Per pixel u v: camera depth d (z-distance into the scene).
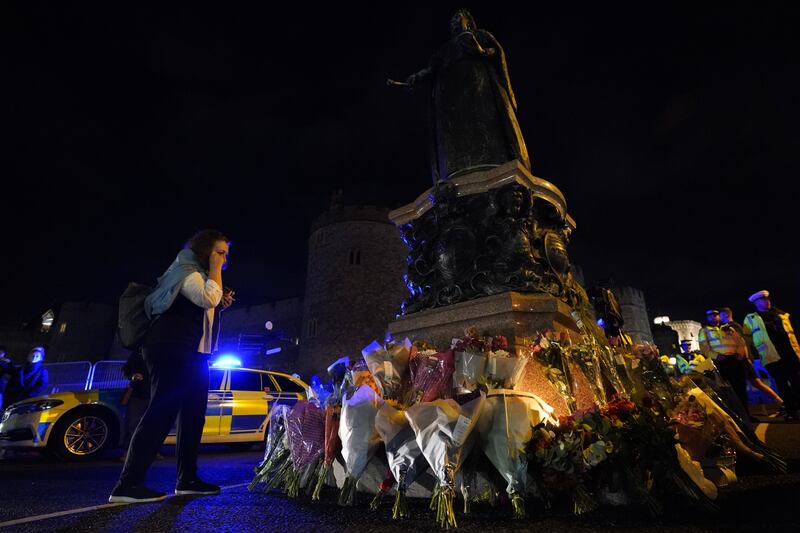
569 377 2.83
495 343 2.87
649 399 2.58
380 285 36.12
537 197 4.13
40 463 5.30
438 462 2.05
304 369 35.56
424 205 4.42
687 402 2.95
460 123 4.79
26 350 45.09
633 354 3.54
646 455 2.19
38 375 7.70
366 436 2.41
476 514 2.13
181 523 2.06
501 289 3.58
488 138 4.64
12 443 5.43
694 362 4.18
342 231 37.47
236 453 6.84
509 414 2.19
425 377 2.49
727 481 2.66
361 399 2.46
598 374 2.97
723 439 2.92
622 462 2.16
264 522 2.07
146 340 2.76
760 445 3.18
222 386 7.01
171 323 2.76
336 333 34.78
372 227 37.59
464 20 5.32
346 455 2.44
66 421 5.59
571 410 2.71
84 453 5.64
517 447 2.12
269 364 40.16
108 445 5.81
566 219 4.51
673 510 2.11
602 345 3.42
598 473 2.24
